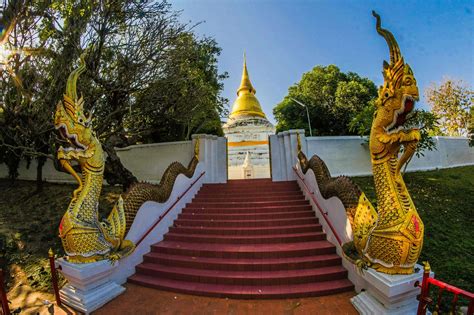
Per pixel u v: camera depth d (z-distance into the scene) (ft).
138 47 33.50
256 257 20.86
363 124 41.29
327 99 83.20
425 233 24.93
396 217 13.37
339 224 20.62
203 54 48.44
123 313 16.01
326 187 23.50
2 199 42.27
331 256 20.47
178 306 16.56
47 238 27.71
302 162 35.27
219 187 38.68
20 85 27.17
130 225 21.34
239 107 82.84
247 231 24.66
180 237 24.99
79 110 18.25
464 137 48.83
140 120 40.11
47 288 19.69
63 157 17.11
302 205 29.68
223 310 15.88
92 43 30.07
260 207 29.58
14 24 25.11
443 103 76.23
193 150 43.16
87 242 17.22
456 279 18.49
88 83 31.14
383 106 14.06
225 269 19.90
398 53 13.34
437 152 44.75
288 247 21.59
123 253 19.38
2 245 26.40
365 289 16.12
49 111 27.68
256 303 16.52
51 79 28.68
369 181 39.11
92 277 16.79
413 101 12.82
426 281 11.90
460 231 25.32
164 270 20.18
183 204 31.89
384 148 14.23
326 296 16.99
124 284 19.75
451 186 35.91
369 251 14.44
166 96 36.45
